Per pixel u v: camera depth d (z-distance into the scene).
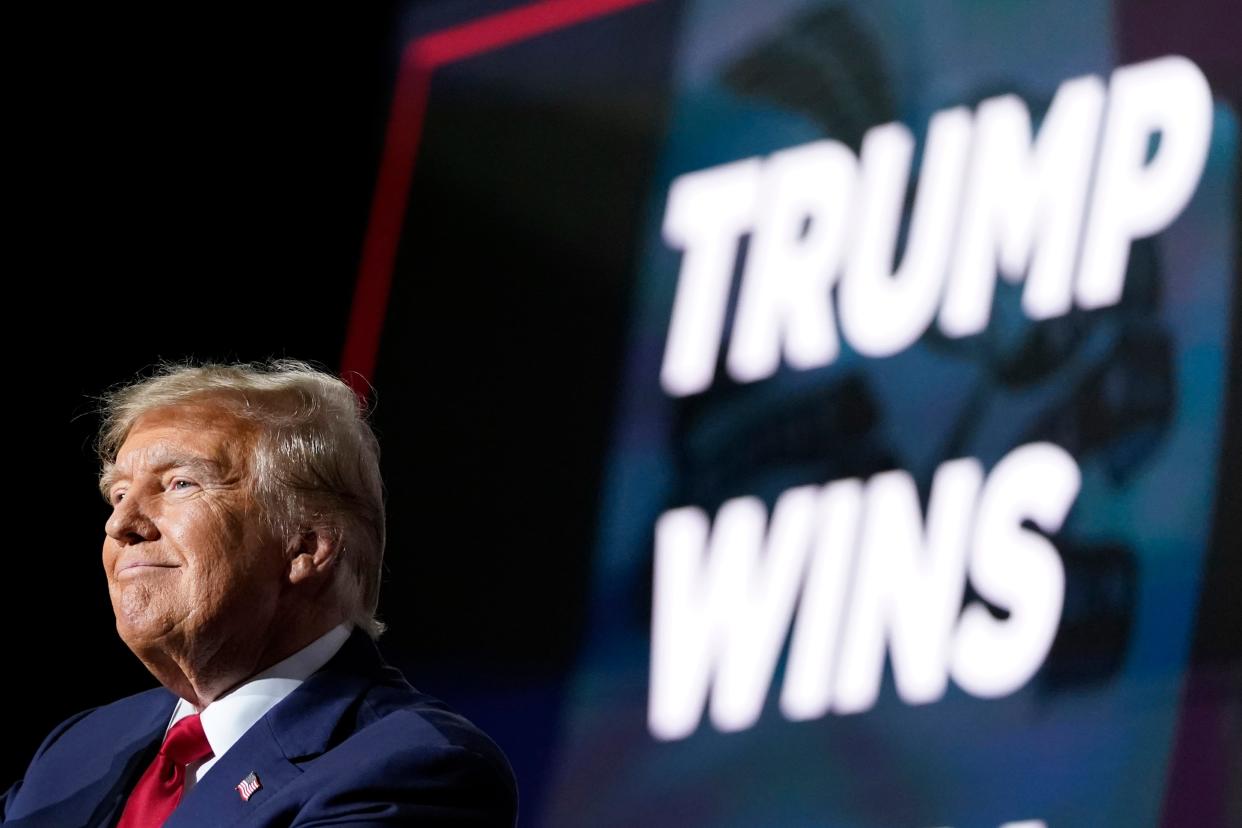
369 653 6.71
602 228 20.31
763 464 18.28
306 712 6.29
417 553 20.48
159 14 20.98
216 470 6.43
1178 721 15.52
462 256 21.19
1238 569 15.60
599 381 19.80
